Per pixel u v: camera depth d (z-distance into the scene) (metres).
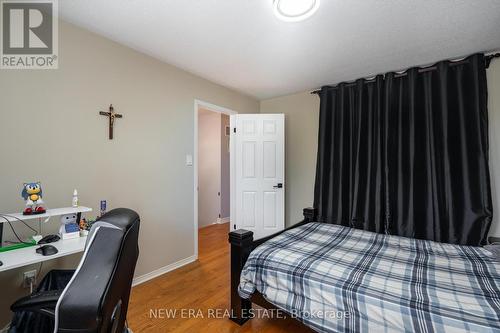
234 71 2.76
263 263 1.59
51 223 1.75
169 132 2.60
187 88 2.78
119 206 2.17
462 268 1.50
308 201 3.48
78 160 1.90
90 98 1.97
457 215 2.24
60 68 1.80
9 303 1.59
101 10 1.69
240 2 1.58
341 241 2.03
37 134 1.69
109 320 0.82
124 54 2.19
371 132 2.77
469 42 2.04
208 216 4.81
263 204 3.46
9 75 1.59
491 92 2.23
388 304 1.13
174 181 2.66
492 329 0.94
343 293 1.25
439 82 2.38
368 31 1.90
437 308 1.06
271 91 3.51
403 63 2.47
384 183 2.65
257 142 3.46
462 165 2.24
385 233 2.61
